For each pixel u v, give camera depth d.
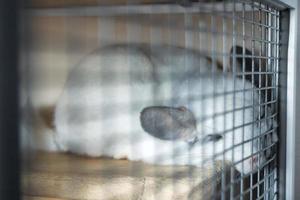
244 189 0.99
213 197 0.79
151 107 0.87
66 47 0.46
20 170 0.35
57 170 0.75
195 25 0.78
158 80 0.89
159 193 0.77
